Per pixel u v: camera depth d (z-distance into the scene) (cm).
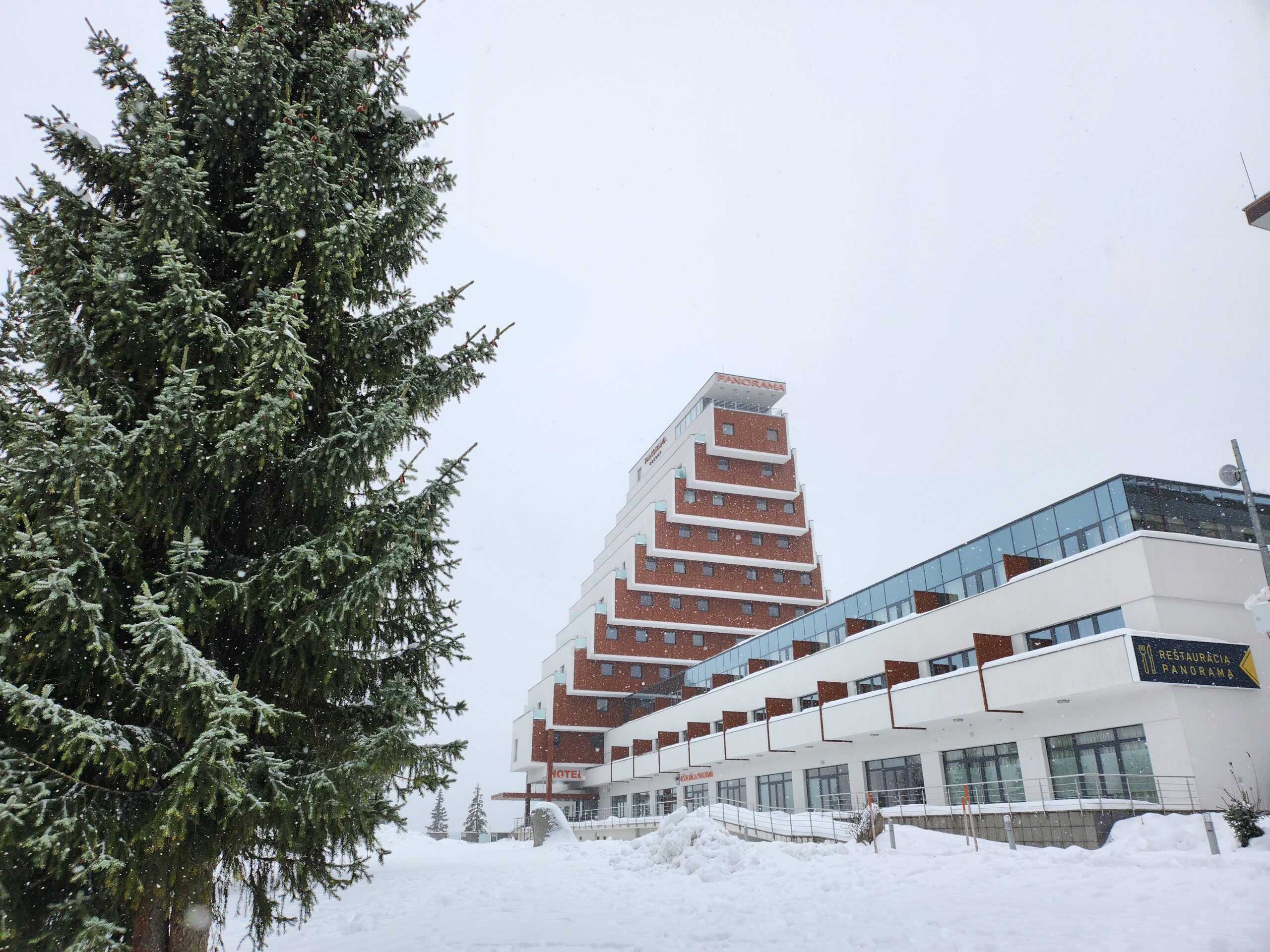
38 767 628
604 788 6347
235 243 862
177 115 890
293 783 739
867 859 1780
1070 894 1166
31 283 696
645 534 6656
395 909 1583
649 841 2342
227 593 738
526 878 2084
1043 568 2536
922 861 1675
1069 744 2373
